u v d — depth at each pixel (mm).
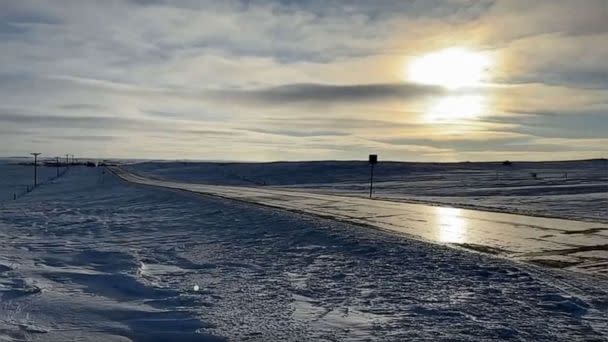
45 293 9133
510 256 12750
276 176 105438
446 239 15688
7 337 6645
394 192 50656
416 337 6496
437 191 51719
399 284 9539
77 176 96250
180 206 28375
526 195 41250
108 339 6656
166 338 6680
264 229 17906
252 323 7164
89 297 8977
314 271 11039
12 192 65562
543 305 7938
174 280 10422
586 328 6816
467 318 7293
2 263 12250
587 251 13508
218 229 18891
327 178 100312
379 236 15125
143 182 62312
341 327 6945
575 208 27984
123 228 20312
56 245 15789
